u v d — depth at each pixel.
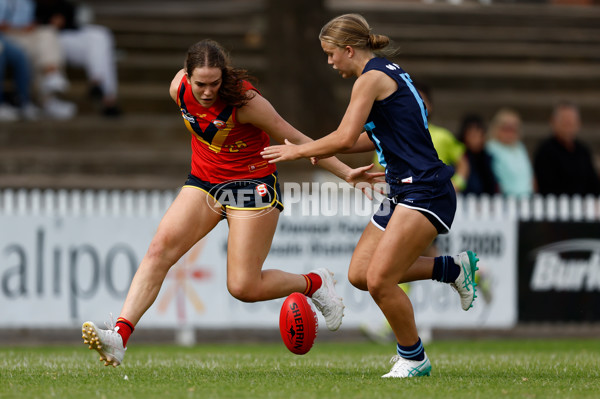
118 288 32.72
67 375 18.06
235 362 22.17
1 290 32.16
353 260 18.33
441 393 15.30
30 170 47.88
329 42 17.61
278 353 27.48
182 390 15.55
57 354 26.38
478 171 36.38
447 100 58.62
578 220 34.69
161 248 17.83
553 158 39.06
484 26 70.25
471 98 59.88
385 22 69.12
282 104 50.03
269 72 50.72
